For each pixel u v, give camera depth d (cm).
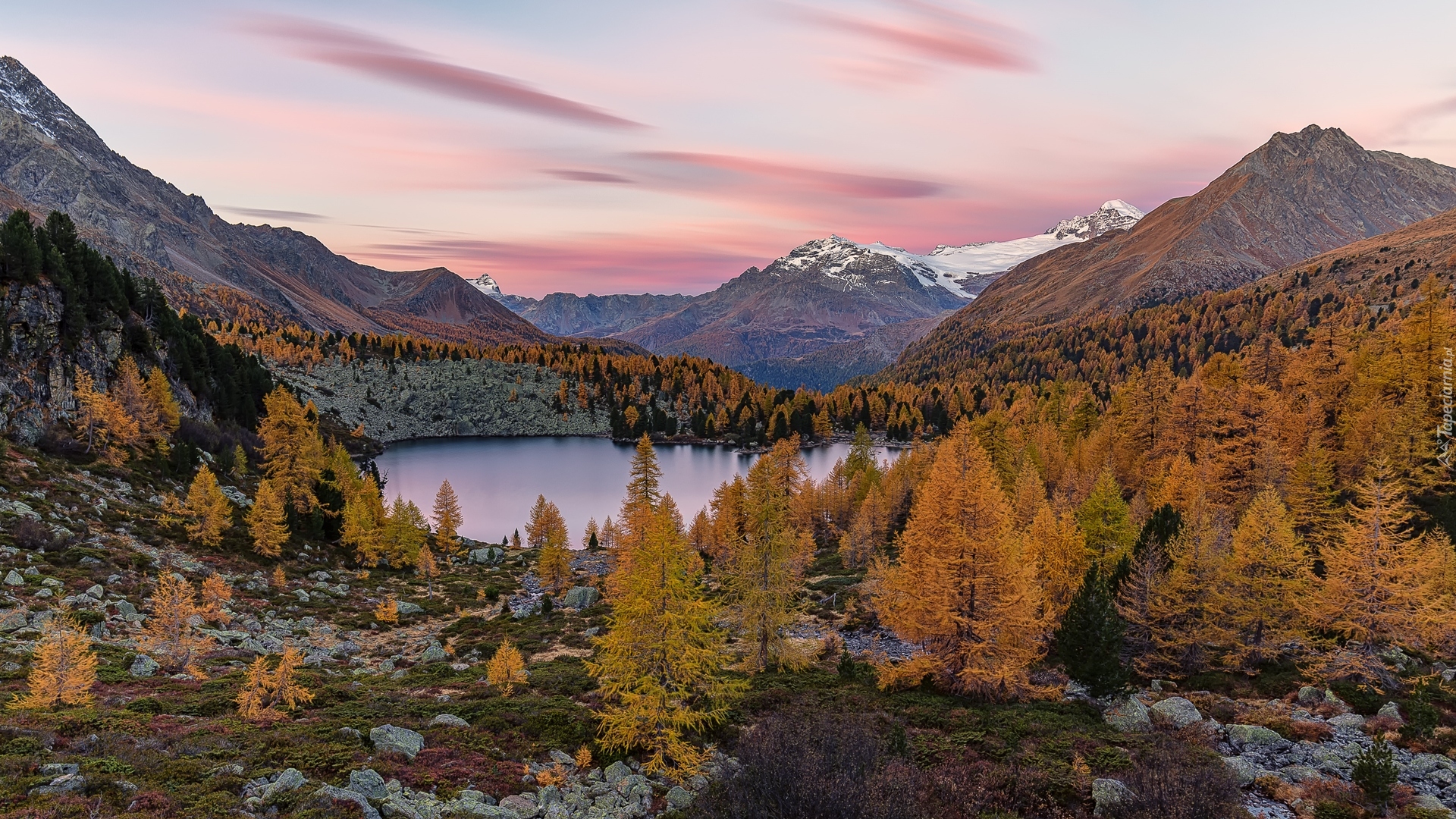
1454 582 4025
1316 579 3922
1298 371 8438
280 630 5300
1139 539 4541
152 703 2970
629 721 2841
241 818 1914
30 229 8662
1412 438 5988
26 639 3769
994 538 3572
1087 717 3266
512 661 3931
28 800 1831
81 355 8512
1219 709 3309
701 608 2956
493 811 2275
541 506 11038
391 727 2869
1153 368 9094
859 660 4756
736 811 2173
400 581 7788
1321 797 2394
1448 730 2881
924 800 2305
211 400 12600
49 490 6197
